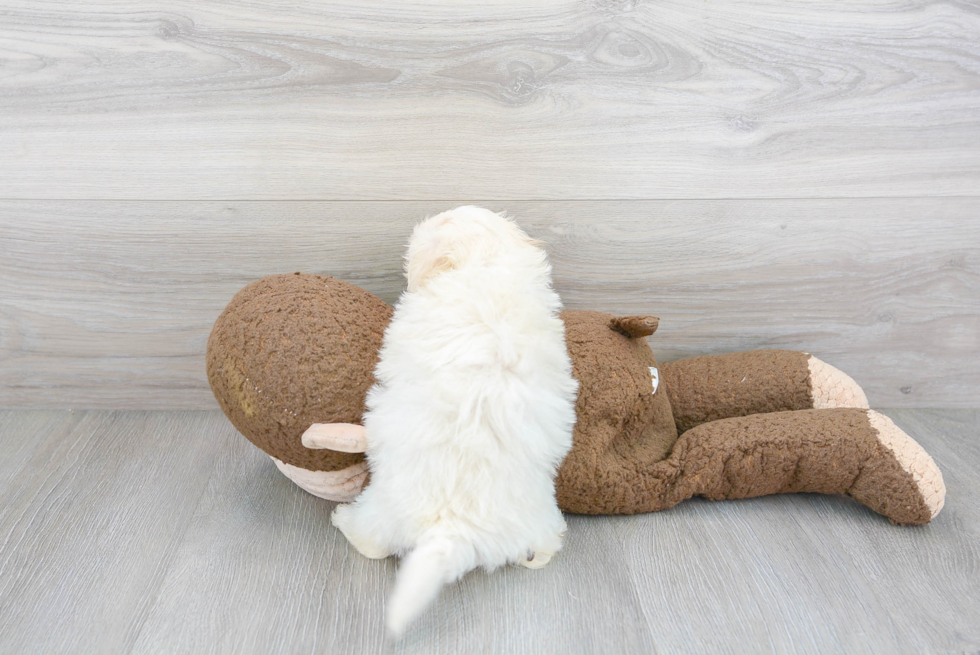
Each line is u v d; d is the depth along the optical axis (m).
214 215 1.10
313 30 1.01
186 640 0.76
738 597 0.83
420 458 0.80
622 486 0.94
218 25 1.00
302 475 0.94
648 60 1.04
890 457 0.92
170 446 1.13
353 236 1.12
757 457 0.95
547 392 0.85
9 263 1.12
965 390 1.27
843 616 0.80
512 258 0.90
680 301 1.19
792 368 1.10
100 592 0.82
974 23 1.05
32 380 1.21
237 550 0.90
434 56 1.02
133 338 1.18
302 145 1.06
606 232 1.14
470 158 1.08
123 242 1.11
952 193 1.13
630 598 0.82
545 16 1.01
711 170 1.11
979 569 0.88
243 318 0.88
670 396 1.11
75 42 1.00
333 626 0.78
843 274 1.18
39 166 1.06
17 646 0.74
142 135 1.05
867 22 1.04
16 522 0.93
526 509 0.83
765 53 1.05
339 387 0.85
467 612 0.80
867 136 1.10
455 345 0.81
